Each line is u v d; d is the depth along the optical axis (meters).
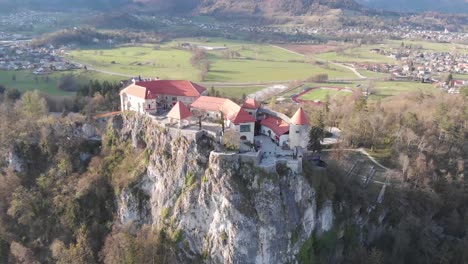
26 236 148.12
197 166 133.50
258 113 162.75
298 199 131.88
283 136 145.50
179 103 146.88
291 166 131.25
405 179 164.50
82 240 139.62
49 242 145.88
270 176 126.75
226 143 132.62
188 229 132.25
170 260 130.75
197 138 135.75
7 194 156.00
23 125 175.00
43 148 166.50
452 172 168.75
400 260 144.62
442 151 175.62
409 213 154.25
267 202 125.38
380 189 156.12
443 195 163.25
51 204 151.62
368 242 149.25
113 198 150.38
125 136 163.88
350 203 146.75
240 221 124.12
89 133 173.75
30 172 164.25
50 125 170.38
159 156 144.38
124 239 133.88
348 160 172.00
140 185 147.75
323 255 136.88
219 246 126.12
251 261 124.50
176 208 134.50
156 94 172.00
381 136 191.38
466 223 156.25
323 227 139.00
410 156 171.75
